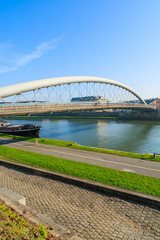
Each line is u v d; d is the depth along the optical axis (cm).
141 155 1964
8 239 521
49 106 3416
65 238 605
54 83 3934
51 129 5716
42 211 897
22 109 2883
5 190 911
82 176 1310
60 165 1574
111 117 11162
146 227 768
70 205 956
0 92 2692
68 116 12444
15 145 2691
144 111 10169
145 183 1167
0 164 1747
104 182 1195
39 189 1160
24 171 1520
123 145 3400
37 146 2583
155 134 4719
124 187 1109
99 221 811
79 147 2441
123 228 761
